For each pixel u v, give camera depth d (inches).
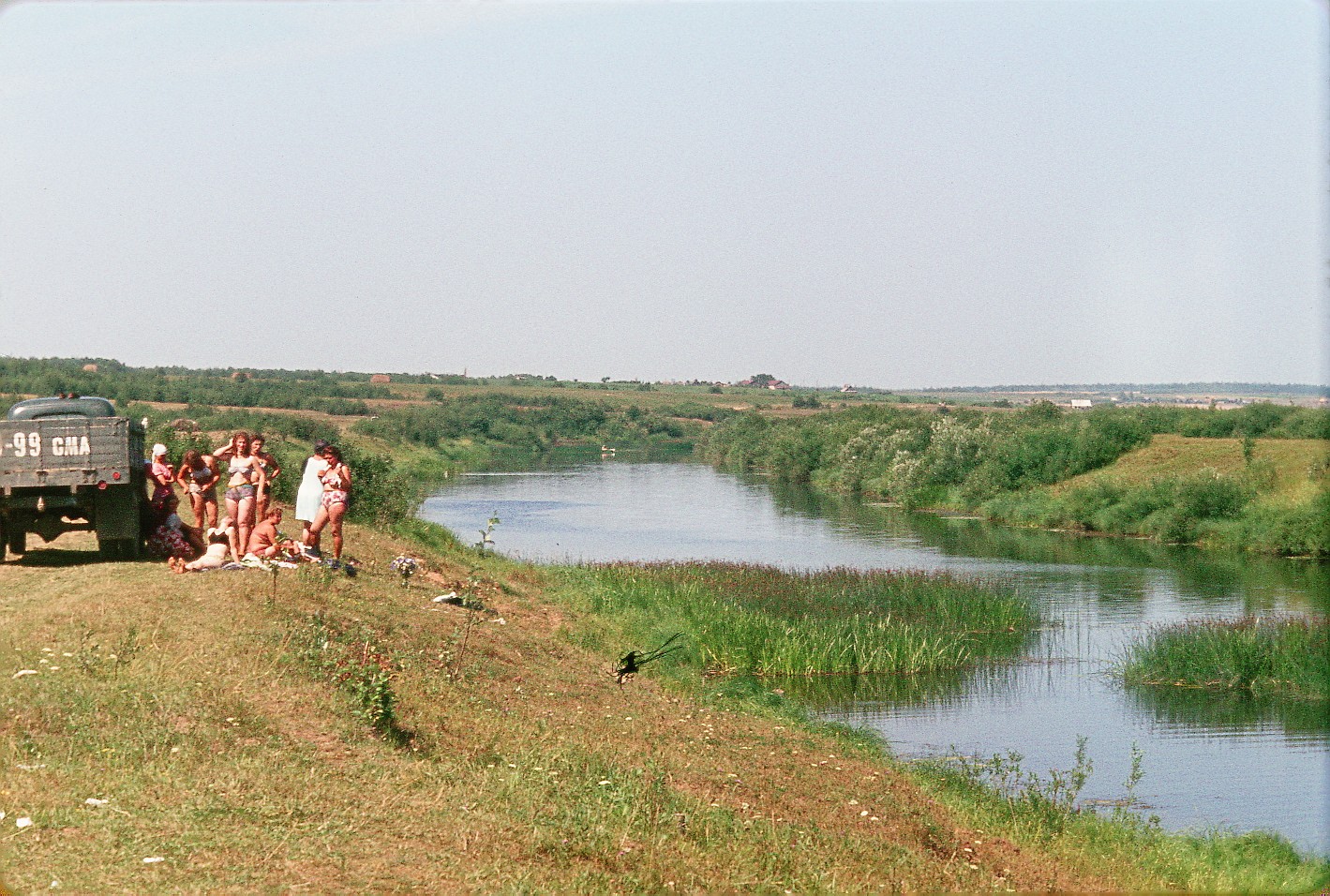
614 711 622.5
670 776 494.0
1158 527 2076.8
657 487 3388.3
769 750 608.7
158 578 611.5
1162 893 458.0
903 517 2514.8
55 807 316.5
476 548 1325.0
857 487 3223.4
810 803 503.5
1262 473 2162.9
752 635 1019.9
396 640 606.9
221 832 312.7
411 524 1291.8
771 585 1275.8
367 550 926.4
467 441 5285.4
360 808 352.5
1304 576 1608.0
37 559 700.7
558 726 547.5
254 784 354.6
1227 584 1531.7
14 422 646.5
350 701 458.0
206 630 514.3
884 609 1202.0
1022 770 709.9
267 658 487.8
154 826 312.3
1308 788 683.4
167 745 377.7
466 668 609.6
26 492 661.9
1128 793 670.5
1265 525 1930.4
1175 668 991.0
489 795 393.4
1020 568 1691.7
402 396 6919.3
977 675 1011.3
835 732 716.7
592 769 465.4
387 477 1286.9
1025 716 870.4
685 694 754.8
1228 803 653.3
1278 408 2802.7
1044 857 488.7
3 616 524.7
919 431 3181.6
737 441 4562.0
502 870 322.0
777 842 417.4
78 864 283.6
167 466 746.8
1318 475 2086.6
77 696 405.1
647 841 381.4
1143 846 526.6
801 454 3663.9
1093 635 1179.9
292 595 605.3
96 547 763.4
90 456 658.2
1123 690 960.3
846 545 1963.6
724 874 370.0
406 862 314.3
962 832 513.3
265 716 424.5
